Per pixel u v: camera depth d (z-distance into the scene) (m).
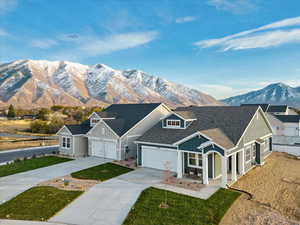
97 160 25.53
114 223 11.42
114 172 20.52
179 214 12.33
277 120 41.53
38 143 42.34
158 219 11.80
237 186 17.12
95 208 13.03
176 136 21.44
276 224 11.69
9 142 42.44
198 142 17.89
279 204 14.18
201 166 19.25
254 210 13.28
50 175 19.69
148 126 28.55
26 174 20.06
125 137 25.80
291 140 33.81
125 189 16.05
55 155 29.05
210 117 23.36
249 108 23.00
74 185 16.91
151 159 22.14
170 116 23.52
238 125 20.62
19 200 14.06
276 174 20.16
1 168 22.41
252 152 22.56
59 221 11.59
